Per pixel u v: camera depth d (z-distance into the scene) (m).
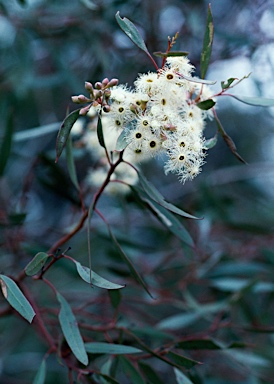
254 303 2.78
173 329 2.43
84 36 2.84
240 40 2.81
